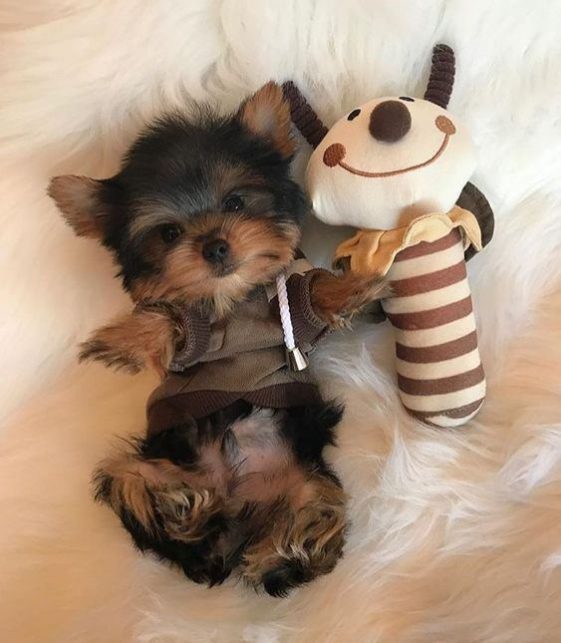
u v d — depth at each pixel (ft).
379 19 0.95
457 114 0.99
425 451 0.92
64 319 1.04
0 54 0.95
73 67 0.95
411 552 0.89
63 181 0.90
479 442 0.93
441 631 0.85
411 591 0.87
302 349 0.92
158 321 0.89
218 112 0.99
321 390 0.98
